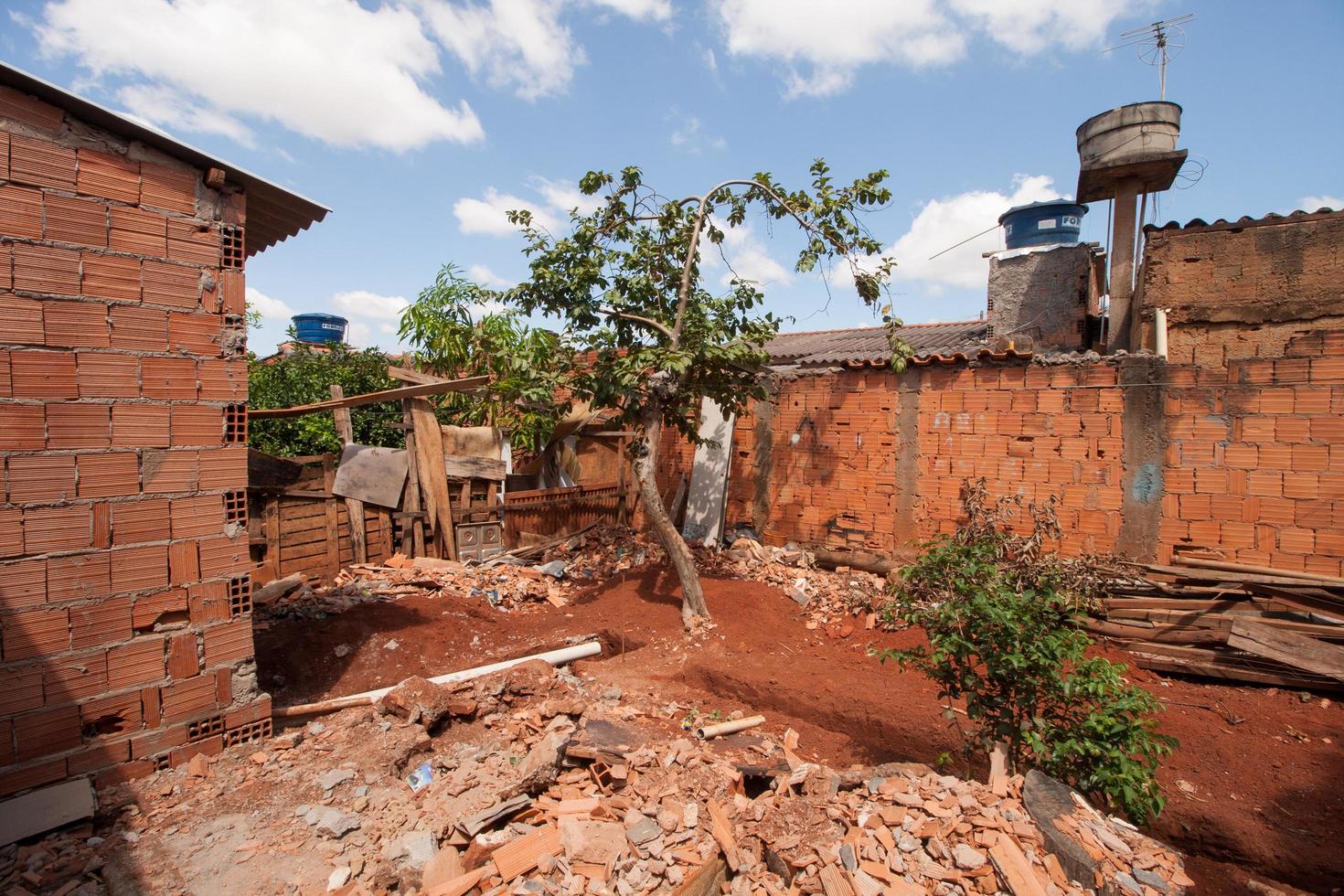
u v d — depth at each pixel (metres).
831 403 9.05
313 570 7.65
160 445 4.25
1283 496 6.33
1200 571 6.50
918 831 3.52
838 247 7.65
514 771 4.33
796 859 3.43
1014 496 7.58
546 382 7.44
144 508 4.20
